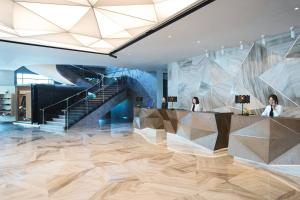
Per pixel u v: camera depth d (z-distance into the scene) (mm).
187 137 7121
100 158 5609
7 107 14891
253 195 3477
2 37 6824
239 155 5164
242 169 4738
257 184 3914
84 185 3861
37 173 4484
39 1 4578
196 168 4805
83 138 8562
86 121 12789
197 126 6719
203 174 4426
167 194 3506
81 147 6934
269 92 7000
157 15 5203
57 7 4863
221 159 5520
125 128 11492
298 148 4340
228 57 8367
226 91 8453
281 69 6668
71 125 11766
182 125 7453
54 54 9250
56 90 13648
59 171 4602
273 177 4258
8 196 3439
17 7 4828
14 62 10898
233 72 8180
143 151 6371
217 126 6105
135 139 8320
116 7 4840
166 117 9555
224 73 8523
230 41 7426
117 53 9211
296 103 6312
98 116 13711
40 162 5262
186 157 5703
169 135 8375
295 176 4281
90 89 15125
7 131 10516
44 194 3508
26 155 5930
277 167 4551
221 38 7070
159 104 14477
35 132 10188
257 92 7363
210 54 9125
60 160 5434
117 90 15961
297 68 6273
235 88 8109
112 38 7004
